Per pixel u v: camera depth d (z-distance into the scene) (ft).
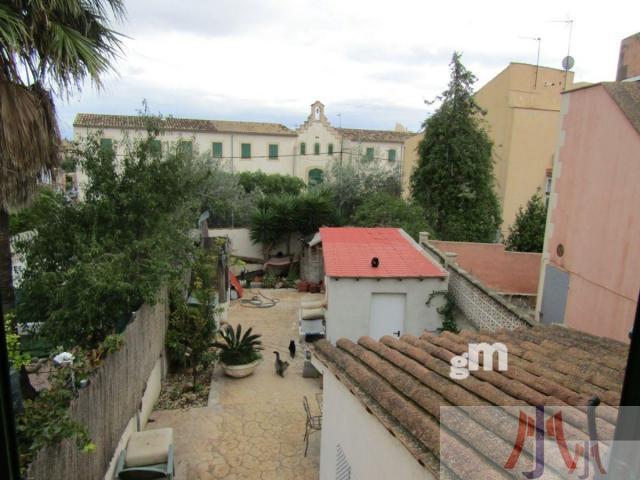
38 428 11.81
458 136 61.77
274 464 25.18
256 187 90.68
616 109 23.59
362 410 13.94
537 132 70.23
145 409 28.40
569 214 28.04
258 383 36.22
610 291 23.95
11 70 18.25
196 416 30.32
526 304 50.42
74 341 23.20
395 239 49.70
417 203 67.05
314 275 73.05
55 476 12.36
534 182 71.05
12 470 3.80
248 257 81.76
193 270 38.83
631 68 31.96
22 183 19.67
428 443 9.82
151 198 27.20
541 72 70.95
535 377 12.69
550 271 30.12
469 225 62.13
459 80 61.36
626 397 3.50
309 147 123.95
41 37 19.08
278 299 64.75
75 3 19.70
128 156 28.43
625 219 22.85
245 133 118.21
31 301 24.17
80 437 12.80
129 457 20.76
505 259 53.78
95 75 20.88
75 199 26.81
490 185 64.85
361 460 14.02
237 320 54.65
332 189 86.28
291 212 76.07
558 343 17.56
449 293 38.91
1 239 19.30
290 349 42.16
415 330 38.93
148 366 27.43
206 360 34.83
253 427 29.14
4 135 17.71
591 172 25.88
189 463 25.07
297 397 33.76
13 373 13.87
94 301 22.58
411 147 88.74
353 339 38.99
